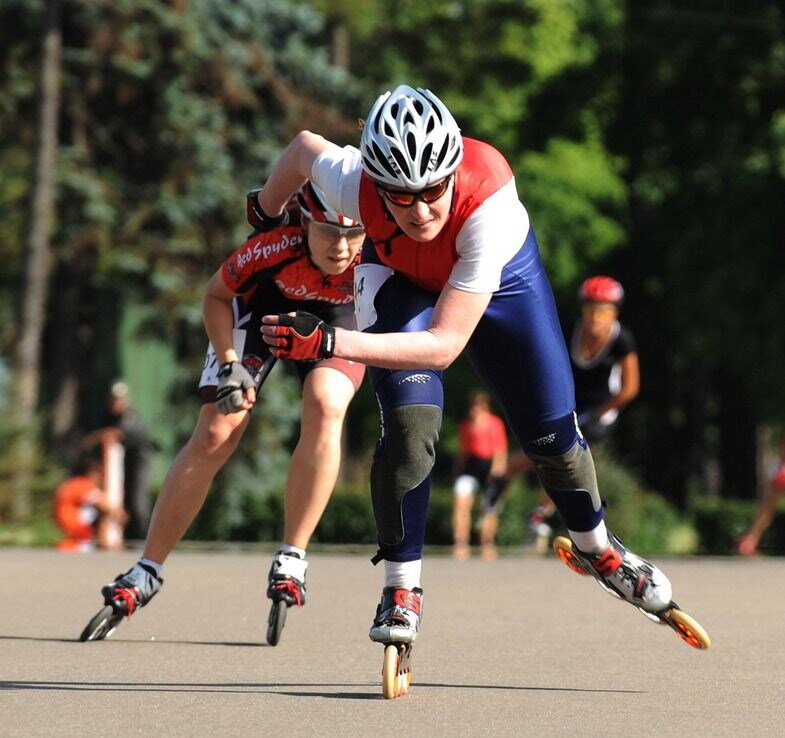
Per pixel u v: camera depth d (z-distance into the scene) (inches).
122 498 2460.6
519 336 635.5
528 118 4047.7
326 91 3508.9
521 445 660.1
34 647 792.3
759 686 665.0
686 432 4495.6
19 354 2906.0
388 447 634.2
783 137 3447.3
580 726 561.9
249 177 3368.6
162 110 3218.5
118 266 3149.6
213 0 3302.2
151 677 687.1
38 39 3154.5
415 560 641.6
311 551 2121.1
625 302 4411.9
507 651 789.9
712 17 3656.5
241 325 822.5
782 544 3134.8
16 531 2209.6
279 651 784.9
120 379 3462.1
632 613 999.6
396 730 553.3
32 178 2962.6
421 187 582.6
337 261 795.4
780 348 3474.4
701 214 3683.6
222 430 823.7
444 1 4490.7
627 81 3875.5
